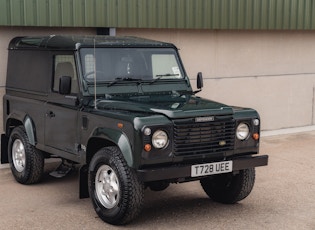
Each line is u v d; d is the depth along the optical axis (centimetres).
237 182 643
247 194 652
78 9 909
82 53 653
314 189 739
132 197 557
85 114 624
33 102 731
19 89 770
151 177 543
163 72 703
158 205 666
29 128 734
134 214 567
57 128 681
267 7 1128
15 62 787
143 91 674
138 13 967
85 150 623
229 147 602
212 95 1106
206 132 583
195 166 570
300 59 1234
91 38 696
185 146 571
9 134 806
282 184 764
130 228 578
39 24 880
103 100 631
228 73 1123
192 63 1070
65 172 752
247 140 614
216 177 658
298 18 1177
